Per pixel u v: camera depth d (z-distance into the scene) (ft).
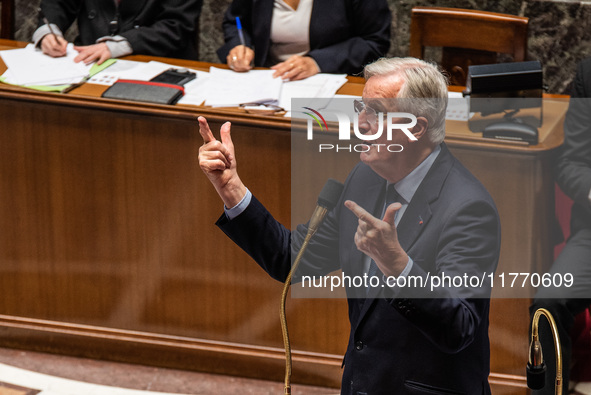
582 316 38.70
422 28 46.14
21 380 41.06
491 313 35.32
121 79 40.32
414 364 23.20
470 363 23.30
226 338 40.81
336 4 47.32
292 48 48.21
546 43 55.83
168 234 39.63
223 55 48.52
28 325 42.75
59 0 50.42
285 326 22.58
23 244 41.42
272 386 40.60
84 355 42.68
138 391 40.40
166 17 49.57
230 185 24.48
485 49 45.19
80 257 41.04
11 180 40.37
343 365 25.59
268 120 36.09
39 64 43.19
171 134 37.91
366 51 46.80
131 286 40.96
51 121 38.96
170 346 41.39
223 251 39.27
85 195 39.86
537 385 22.77
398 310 21.02
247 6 48.88
